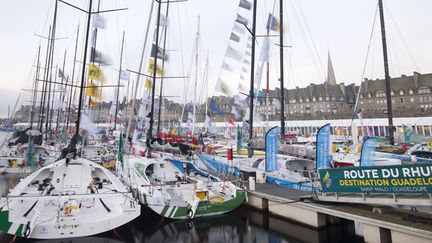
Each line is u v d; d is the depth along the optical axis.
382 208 7.26
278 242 7.60
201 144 15.54
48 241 6.59
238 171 11.93
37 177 9.16
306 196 8.95
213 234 8.09
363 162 9.90
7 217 6.05
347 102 69.81
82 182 9.12
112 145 19.42
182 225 8.44
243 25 14.66
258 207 9.78
